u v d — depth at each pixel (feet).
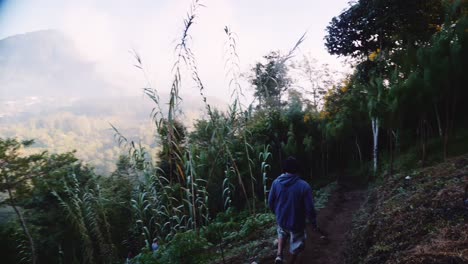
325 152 71.31
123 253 45.03
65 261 46.70
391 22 46.52
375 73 49.90
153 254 21.89
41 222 45.91
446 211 13.62
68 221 45.85
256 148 45.06
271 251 18.72
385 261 12.37
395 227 14.60
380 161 55.57
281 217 13.88
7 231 40.73
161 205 27.20
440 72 29.17
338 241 19.66
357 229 19.27
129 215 46.93
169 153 23.47
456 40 29.35
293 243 13.84
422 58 31.17
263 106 46.75
